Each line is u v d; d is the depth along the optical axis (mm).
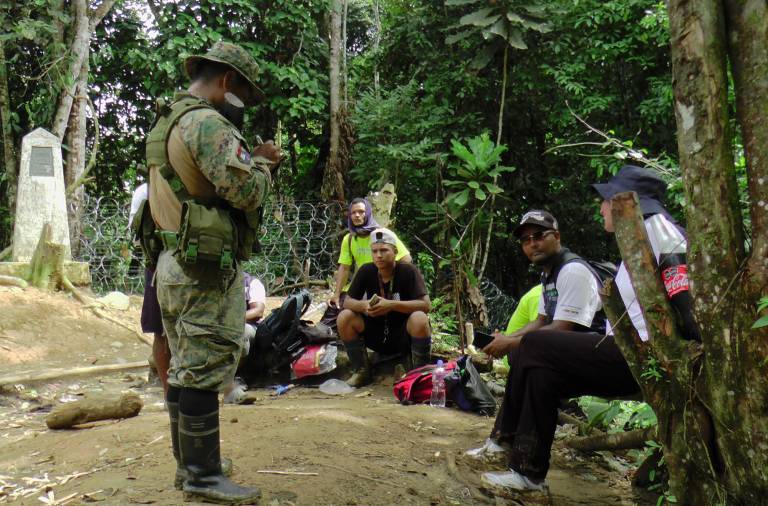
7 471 3100
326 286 10867
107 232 10508
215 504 2479
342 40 13922
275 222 11438
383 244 5383
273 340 5852
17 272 7867
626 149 3385
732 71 1981
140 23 12867
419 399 4824
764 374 1922
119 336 7414
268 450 3164
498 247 13445
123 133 13852
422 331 5312
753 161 1920
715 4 1969
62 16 10367
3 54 10617
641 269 2283
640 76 12094
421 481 2994
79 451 3301
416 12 11867
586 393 2943
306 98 12625
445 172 10945
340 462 3072
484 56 10281
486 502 2844
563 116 11398
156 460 3043
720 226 2002
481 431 3941
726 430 2045
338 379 5844
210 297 2465
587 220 12758
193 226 2371
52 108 10617
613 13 10875
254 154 2658
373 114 11430
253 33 13289
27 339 6676
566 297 3490
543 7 9945
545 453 2904
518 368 2977
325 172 12539
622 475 3451
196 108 2477
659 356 2271
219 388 2508
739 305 1964
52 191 8641
